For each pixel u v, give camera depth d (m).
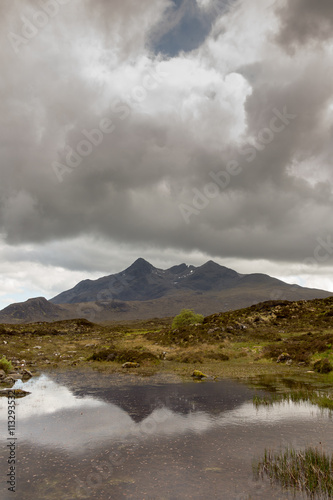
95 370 30.73
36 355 40.50
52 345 47.91
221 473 9.17
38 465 9.91
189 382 23.73
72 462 10.12
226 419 14.27
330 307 51.44
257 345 38.31
